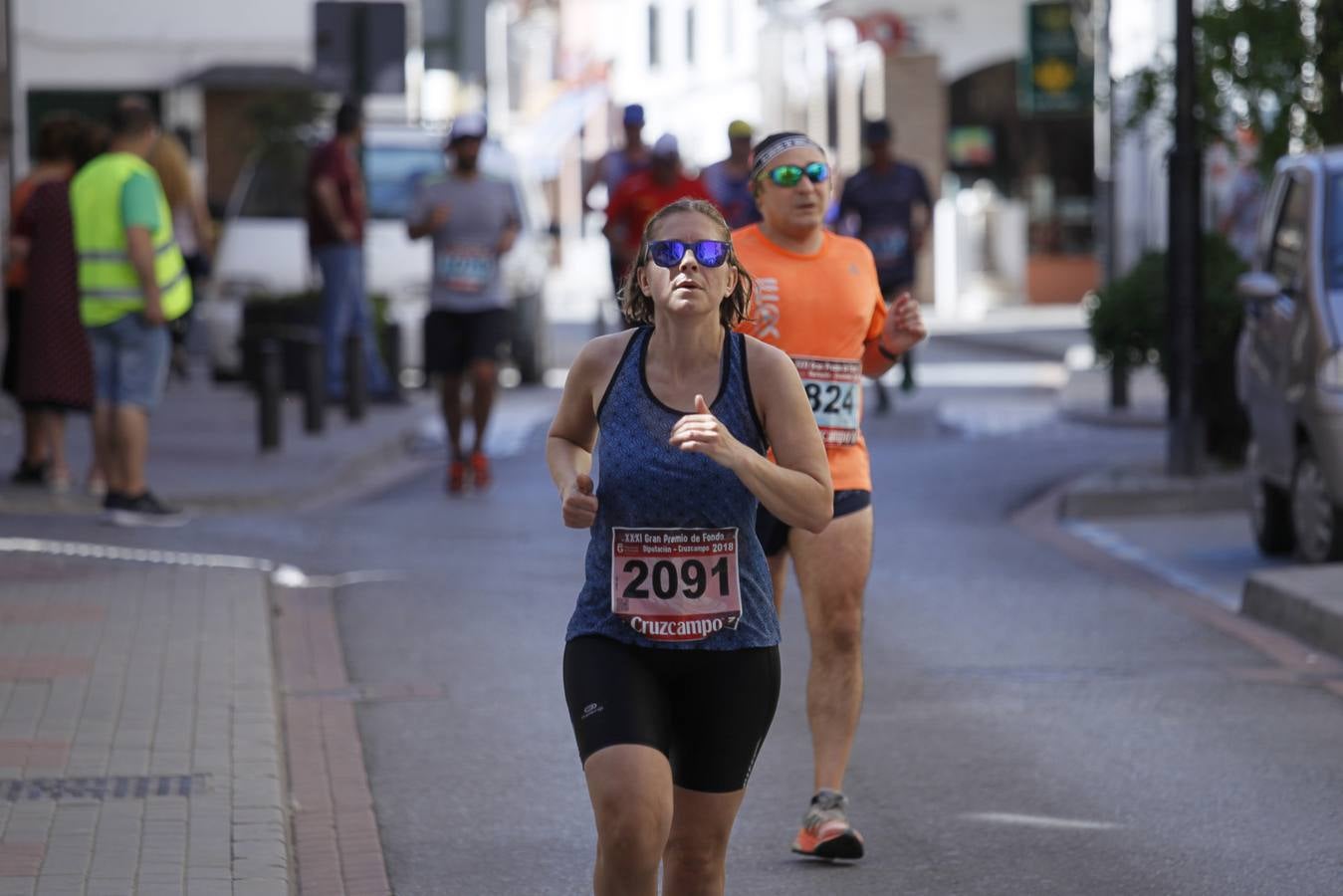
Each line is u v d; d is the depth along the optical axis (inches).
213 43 3617.1
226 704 865.5
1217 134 1680.6
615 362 528.4
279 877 641.6
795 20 4739.2
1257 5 1635.1
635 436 518.6
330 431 1961.1
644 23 6058.1
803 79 4744.1
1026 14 3255.4
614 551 517.3
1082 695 936.3
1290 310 1250.6
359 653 1017.5
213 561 1242.6
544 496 1601.9
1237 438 1686.8
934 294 4365.2
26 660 943.0
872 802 764.6
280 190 2561.5
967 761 823.7
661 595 514.0
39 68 3595.0
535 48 7504.9
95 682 901.8
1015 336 3336.6
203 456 1747.0
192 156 3459.6
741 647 518.6
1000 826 732.7
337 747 836.6
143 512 1396.4
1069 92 3235.7
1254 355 1326.3
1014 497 1581.0
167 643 983.0
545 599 1158.3
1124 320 1926.7
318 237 2127.2
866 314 704.4
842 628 693.9
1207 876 674.2
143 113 1378.0
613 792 492.7
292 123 3240.7
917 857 697.0
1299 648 1035.3
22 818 700.0
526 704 917.8
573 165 6899.6
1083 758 827.4
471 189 1610.5
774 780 800.9
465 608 1130.0
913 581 1226.6
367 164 2573.8
